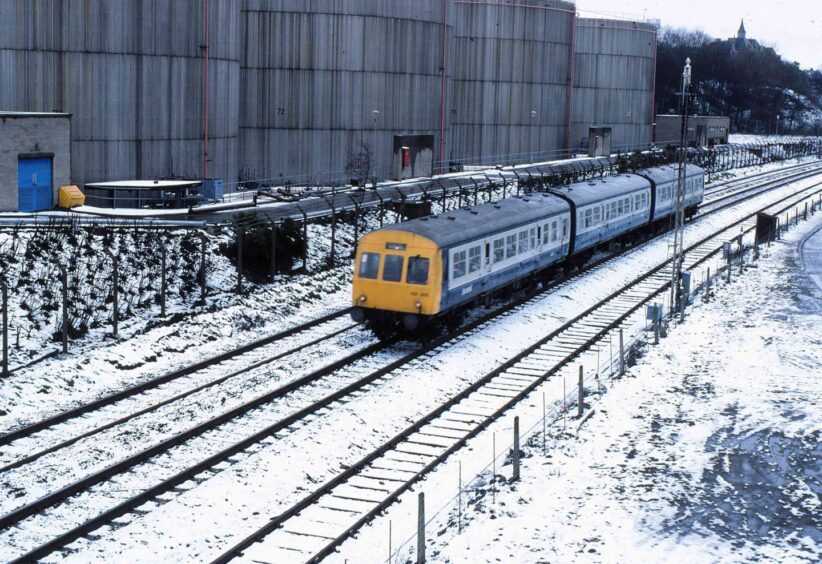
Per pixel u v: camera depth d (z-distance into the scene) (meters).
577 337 35.62
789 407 27.41
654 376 30.44
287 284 41.03
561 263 46.84
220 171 62.19
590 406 27.20
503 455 23.30
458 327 35.38
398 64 76.56
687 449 23.80
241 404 25.80
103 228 39.50
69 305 32.62
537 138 105.75
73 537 17.92
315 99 73.38
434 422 25.50
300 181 73.94
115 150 55.56
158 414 25.17
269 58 72.75
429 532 18.95
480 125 102.31
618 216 52.66
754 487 21.52
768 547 18.48
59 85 53.88
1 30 52.44
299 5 72.31
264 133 73.44
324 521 19.22
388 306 32.34
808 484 21.83
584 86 118.38
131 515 19.06
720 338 35.81
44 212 48.34
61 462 21.52
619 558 17.81
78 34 53.91
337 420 24.98
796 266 52.66
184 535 18.33
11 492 19.88
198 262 39.38
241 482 20.83
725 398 28.16
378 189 67.31
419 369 30.12
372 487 20.98
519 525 19.27
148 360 30.53
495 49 101.44
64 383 27.55
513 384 29.31
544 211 42.31
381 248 32.50
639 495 20.88
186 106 58.66
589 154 110.88
